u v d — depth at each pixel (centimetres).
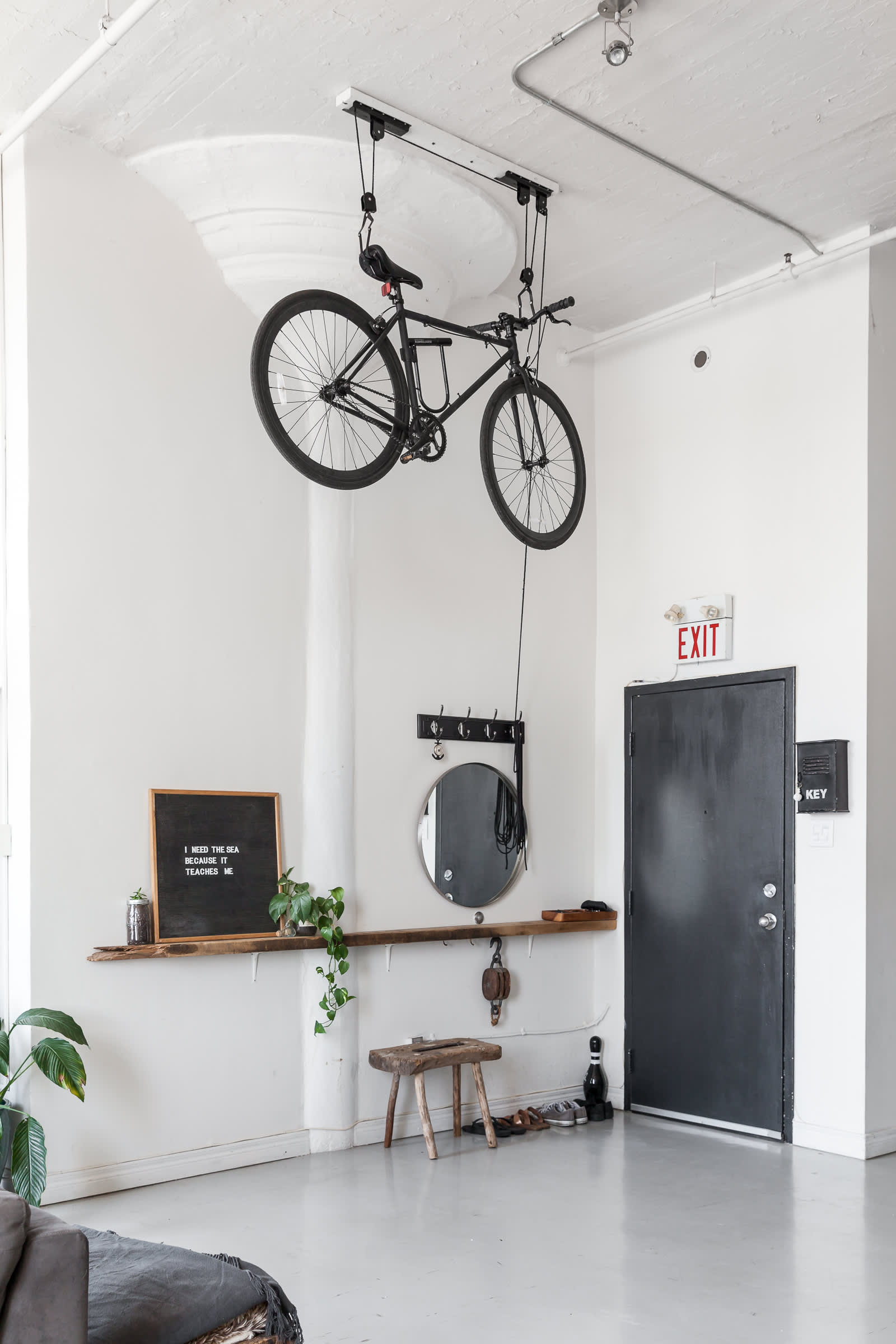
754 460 543
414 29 371
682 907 554
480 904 549
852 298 507
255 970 466
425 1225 386
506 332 446
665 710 571
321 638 497
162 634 452
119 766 436
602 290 571
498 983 540
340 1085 483
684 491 573
